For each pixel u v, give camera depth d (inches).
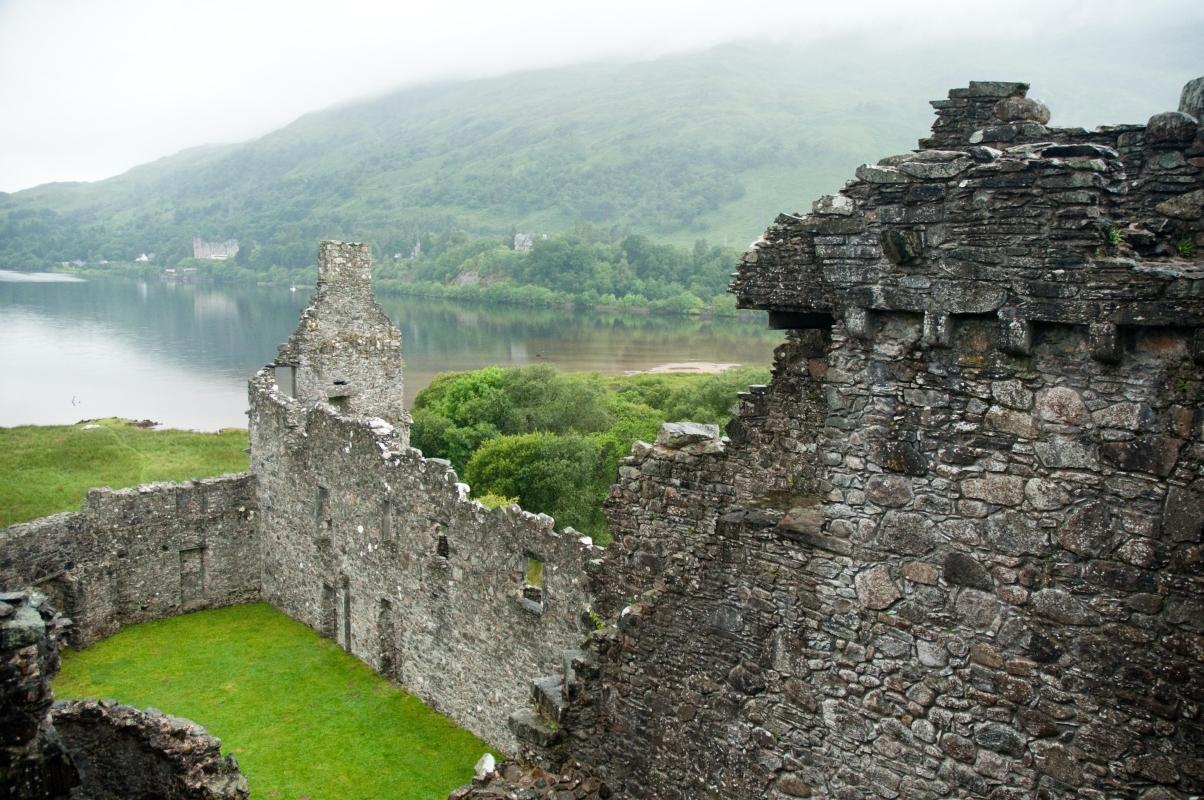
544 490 1825.8
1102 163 291.1
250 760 1008.2
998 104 379.2
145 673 1233.4
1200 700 282.5
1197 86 351.9
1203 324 271.9
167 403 3479.3
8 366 4318.4
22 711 403.9
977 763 326.6
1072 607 303.4
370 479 1197.1
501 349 4525.1
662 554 476.4
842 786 362.6
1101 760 301.7
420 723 1095.6
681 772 416.5
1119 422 291.0
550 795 435.5
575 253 6993.1
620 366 3890.3
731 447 451.8
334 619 1343.5
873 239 332.2
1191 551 281.1
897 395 335.3
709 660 402.3
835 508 354.3
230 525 1483.8
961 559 324.8
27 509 1642.5
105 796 642.2
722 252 6304.1
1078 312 291.4
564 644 900.0
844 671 358.0
